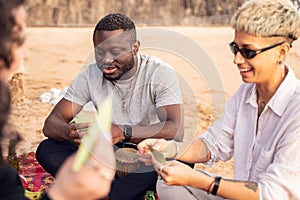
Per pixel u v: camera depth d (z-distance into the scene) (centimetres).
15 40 138
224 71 988
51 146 348
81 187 132
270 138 268
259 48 252
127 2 1598
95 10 1575
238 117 284
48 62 1050
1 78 139
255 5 251
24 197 157
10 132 144
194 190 298
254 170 277
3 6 133
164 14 1611
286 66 271
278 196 248
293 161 251
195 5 1623
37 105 717
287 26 250
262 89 271
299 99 260
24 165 418
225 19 1591
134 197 326
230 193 251
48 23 1507
